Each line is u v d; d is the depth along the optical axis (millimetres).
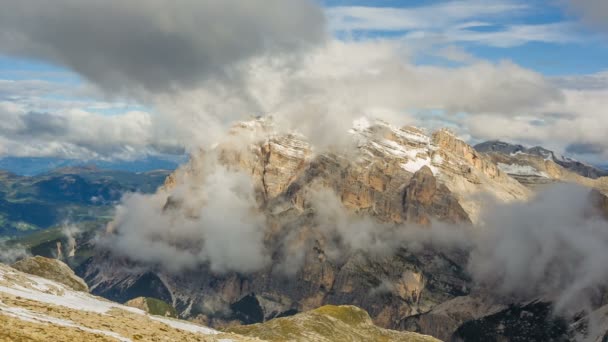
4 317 112188
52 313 134375
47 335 108500
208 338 165250
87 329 124688
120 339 124312
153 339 136875
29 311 128500
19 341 100375
